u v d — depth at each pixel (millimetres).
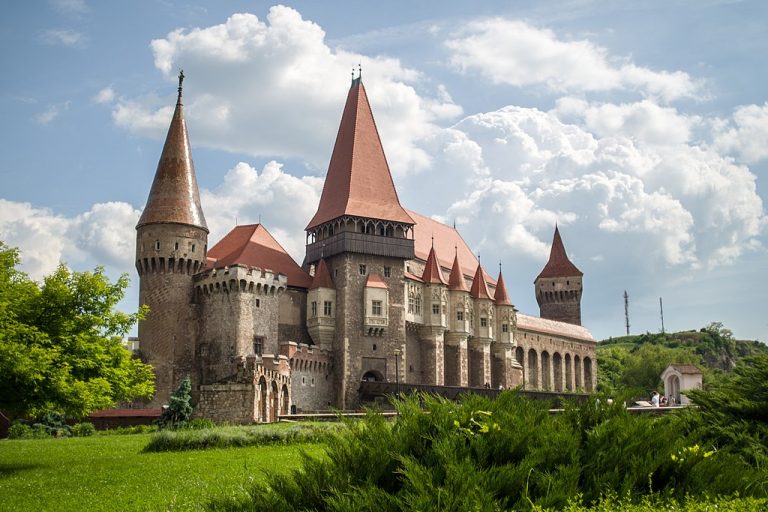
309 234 107000
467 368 111188
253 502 14312
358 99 111062
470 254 133000
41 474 34094
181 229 91438
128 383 42531
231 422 69000
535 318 141250
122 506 25500
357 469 14148
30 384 36156
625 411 15797
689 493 14234
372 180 106312
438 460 13680
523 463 13484
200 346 90375
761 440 22391
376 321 98500
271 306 93625
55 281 40312
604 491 13742
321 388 94500
